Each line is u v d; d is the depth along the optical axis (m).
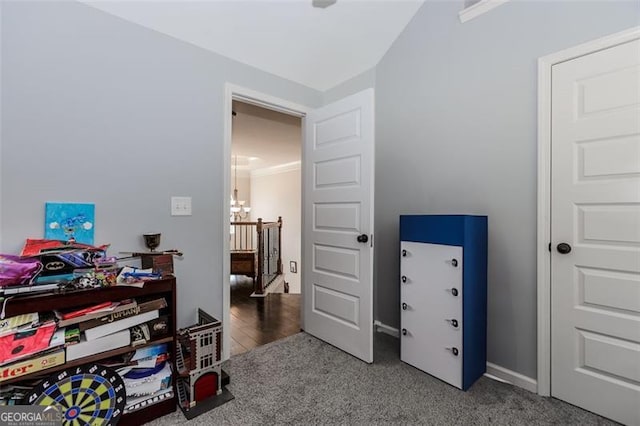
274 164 6.97
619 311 1.45
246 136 4.42
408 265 2.01
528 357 1.75
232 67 2.22
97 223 1.69
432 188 2.21
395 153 2.47
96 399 1.33
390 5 2.19
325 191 2.39
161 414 1.52
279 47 2.28
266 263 4.43
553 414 1.53
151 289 1.50
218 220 2.16
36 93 1.51
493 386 1.78
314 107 2.75
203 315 1.91
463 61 2.02
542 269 1.67
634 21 1.39
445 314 1.80
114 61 1.74
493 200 1.88
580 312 1.56
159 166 1.90
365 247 2.06
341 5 2.09
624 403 1.44
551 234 1.64
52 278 1.37
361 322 2.09
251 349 2.28
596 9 1.49
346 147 2.21
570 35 1.57
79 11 1.62
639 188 1.38
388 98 2.52
